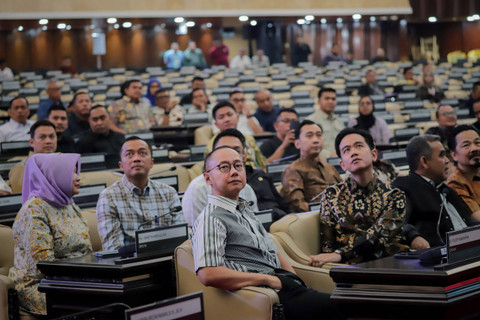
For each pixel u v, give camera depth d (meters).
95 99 13.55
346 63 19.31
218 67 17.95
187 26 21.91
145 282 3.02
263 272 3.04
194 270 2.97
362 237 3.58
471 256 2.64
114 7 17.25
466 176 4.47
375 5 18.94
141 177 3.79
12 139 7.62
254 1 18.09
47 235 3.38
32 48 21.72
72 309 3.04
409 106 11.98
